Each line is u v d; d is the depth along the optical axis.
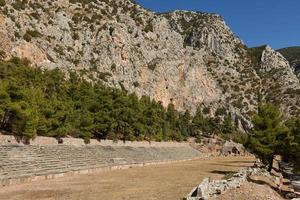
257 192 43.84
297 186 66.25
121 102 101.38
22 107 61.41
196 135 184.62
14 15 144.25
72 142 72.44
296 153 66.56
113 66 185.75
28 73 94.31
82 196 39.44
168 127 148.12
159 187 47.09
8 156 49.75
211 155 149.88
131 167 80.19
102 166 68.44
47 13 171.50
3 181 44.06
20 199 37.09
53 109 71.44
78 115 81.94
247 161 113.94
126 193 41.72
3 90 61.81
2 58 120.44
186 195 37.75
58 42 164.88
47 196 39.03
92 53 180.50
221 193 39.34
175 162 106.12
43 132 67.12
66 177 55.88
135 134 108.75
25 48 136.12
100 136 92.88
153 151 107.19
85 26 189.88
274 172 82.50
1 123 64.00
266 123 69.38
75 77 136.12
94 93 102.00
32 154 55.19
